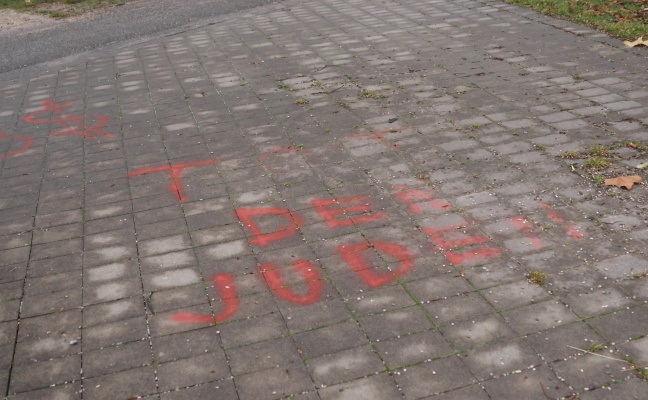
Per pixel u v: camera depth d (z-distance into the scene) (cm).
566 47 836
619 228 446
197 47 943
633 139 574
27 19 1206
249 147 605
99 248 458
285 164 568
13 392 334
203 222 484
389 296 391
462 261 420
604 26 906
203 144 618
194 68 847
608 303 374
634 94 674
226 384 332
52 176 574
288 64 837
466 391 319
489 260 420
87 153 616
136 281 419
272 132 635
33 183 563
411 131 618
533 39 876
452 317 371
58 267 439
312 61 843
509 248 431
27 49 1005
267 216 487
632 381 319
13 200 535
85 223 493
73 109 732
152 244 459
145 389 331
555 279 397
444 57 826
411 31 950
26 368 351
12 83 845
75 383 338
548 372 328
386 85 741
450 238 446
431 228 459
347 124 642
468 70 773
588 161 533
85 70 877
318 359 345
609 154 550
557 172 527
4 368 351
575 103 661
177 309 390
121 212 505
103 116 705
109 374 343
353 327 367
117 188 544
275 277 415
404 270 414
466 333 358
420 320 370
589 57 794
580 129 601
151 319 383
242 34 995
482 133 605
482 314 372
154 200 520
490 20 981
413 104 682
